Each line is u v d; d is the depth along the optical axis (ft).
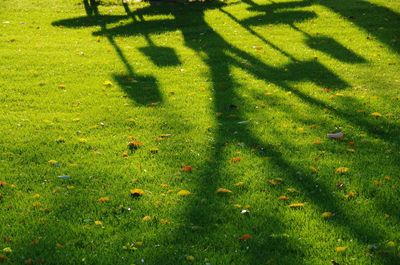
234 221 20.62
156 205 21.75
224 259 18.19
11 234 19.76
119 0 69.82
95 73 40.29
